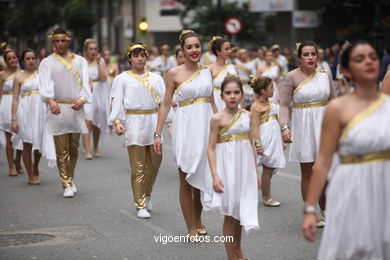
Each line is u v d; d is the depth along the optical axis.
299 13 35.34
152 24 54.28
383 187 4.82
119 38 59.00
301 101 8.67
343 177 4.86
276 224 8.92
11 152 13.48
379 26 25.70
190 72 8.27
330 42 34.81
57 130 11.05
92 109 15.42
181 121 8.23
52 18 49.72
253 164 7.07
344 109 4.87
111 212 9.92
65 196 11.06
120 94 9.64
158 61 23.06
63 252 7.83
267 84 9.95
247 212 6.89
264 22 45.16
